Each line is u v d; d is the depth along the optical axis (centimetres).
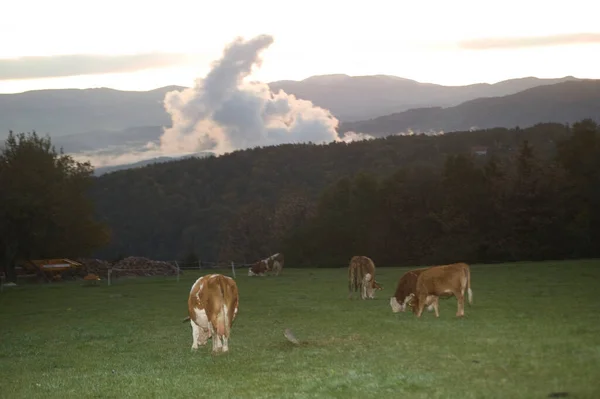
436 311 2105
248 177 17750
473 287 3206
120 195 16762
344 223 8531
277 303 2933
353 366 1297
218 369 1361
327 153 19300
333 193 9056
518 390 1044
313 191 16175
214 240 14225
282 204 11781
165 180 17988
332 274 5328
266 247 11212
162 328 2211
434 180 8312
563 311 2098
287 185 17012
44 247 6303
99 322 2522
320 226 8644
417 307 2108
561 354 1325
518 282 3425
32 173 6097
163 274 6234
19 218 5956
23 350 1869
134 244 15350
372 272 2912
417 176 8519
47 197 6100
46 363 1617
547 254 6831
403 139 19938
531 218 6875
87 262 6712
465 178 7688
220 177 18138
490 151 15700
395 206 8394
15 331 2388
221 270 6731
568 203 6888
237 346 1667
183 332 2073
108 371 1445
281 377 1241
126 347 1805
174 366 1436
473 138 18388
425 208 8294
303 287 3897
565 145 7056
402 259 8225
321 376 1225
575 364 1220
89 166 6844
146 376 1337
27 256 6325
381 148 18900
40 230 6128
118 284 4991
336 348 1542
